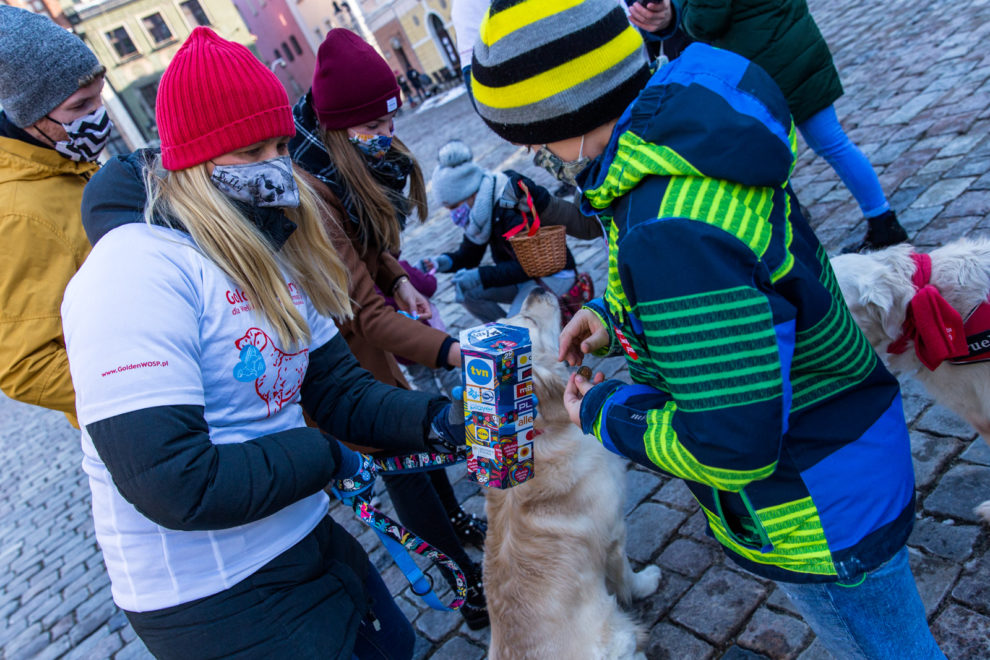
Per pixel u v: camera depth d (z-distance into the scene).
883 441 1.17
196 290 1.33
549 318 2.50
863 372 1.17
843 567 1.15
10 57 1.88
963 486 2.32
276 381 1.46
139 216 1.37
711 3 3.33
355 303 2.15
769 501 1.17
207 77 1.32
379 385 1.77
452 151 3.48
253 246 1.40
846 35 7.50
